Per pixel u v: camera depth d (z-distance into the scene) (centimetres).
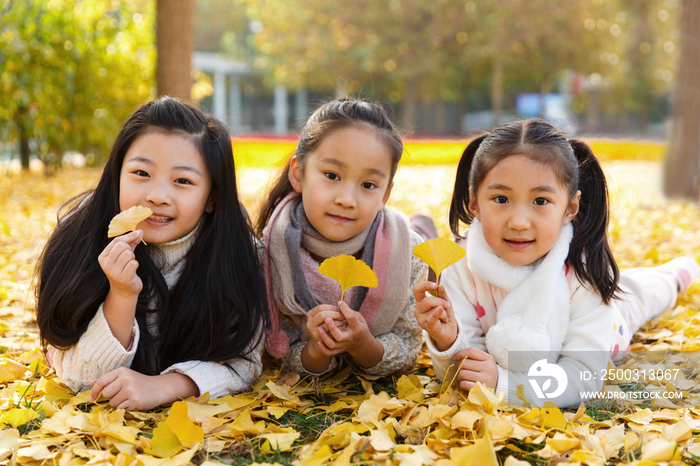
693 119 632
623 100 2922
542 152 160
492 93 2672
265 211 200
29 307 246
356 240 176
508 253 167
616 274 175
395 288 177
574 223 179
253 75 3081
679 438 134
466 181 192
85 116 820
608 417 155
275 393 152
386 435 129
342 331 157
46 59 736
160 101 167
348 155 160
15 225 445
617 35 2309
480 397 141
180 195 158
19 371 179
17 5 714
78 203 175
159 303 166
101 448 130
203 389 156
